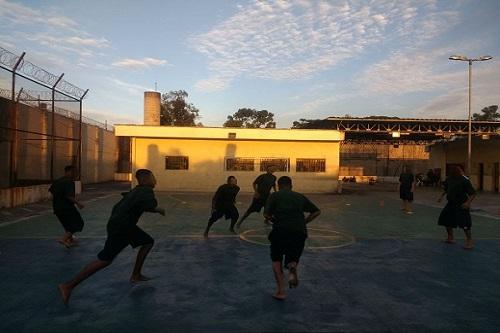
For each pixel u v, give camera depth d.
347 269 6.70
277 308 4.84
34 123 21.42
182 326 4.27
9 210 13.77
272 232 5.21
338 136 23.50
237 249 8.02
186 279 5.95
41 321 4.35
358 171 46.19
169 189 23.59
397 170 46.22
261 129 23.30
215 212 9.40
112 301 5.00
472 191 8.51
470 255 7.93
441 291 5.61
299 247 5.09
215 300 5.08
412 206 17.42
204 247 8.20
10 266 6.60
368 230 10.79
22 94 16.72
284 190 5.36
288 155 23.91
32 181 18.41
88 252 7.66
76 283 4.91
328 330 4.23
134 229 5.34
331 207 16.61
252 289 5.53
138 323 4.33
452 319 4.60
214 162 23.73
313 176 23.98
